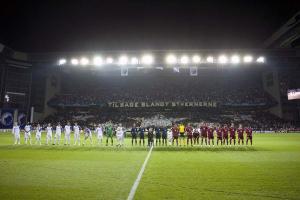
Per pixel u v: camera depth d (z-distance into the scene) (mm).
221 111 67500
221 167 13633
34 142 29188
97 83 76625
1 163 14672
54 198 8055
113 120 63781
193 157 17812
